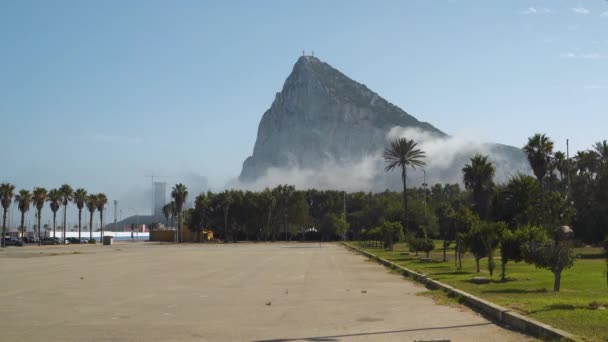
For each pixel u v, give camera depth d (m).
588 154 79.94
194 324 13.90
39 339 11.94
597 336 10.66
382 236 72.69
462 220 39.16
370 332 12.52
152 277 30.05
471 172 86.88
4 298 20.19
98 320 14.68
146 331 12.89
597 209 66.38
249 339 11.82
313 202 196.50
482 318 14.44
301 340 11.63
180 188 151.00
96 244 132.62
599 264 35.88
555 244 20.31
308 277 29.62
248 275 31.19
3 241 113.38
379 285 24.81
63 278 29.75
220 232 173.50
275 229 170.12
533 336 11.71
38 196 137.12
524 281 23.83
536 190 70.12
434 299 19.08
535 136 69.44
